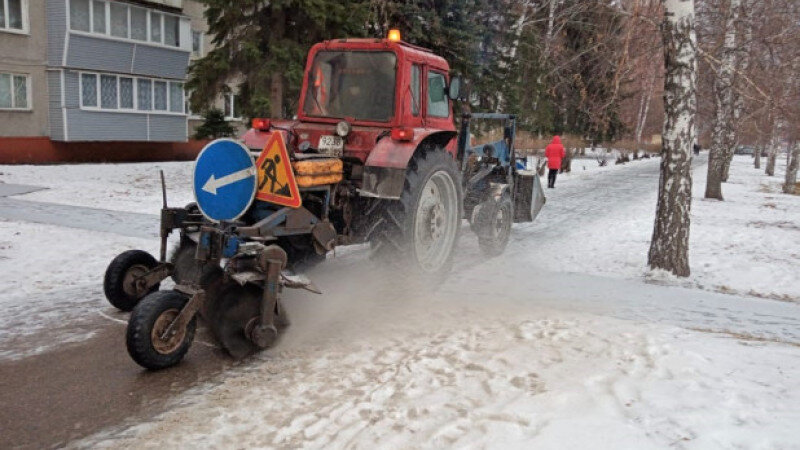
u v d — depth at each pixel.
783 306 6.84
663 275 8.17
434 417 3.54
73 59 23.05
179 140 27.86
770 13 11.84
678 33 7.69
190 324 4.52
